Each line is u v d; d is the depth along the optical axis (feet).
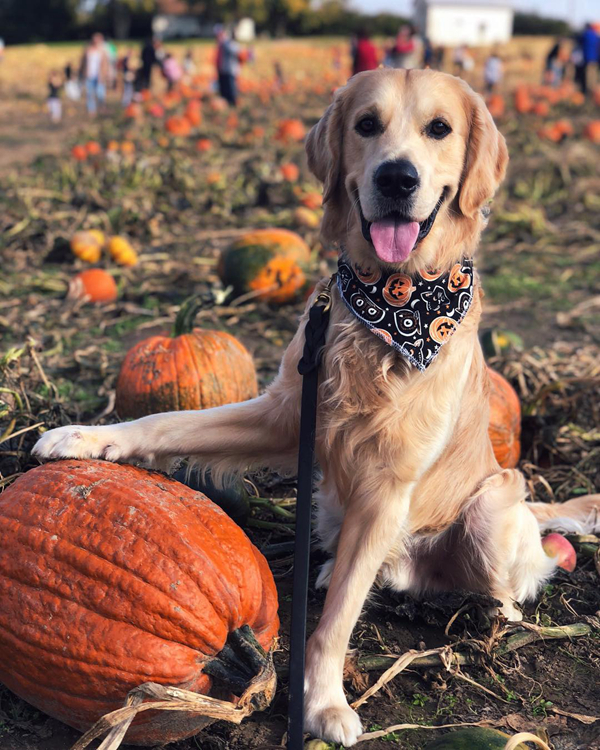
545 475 5.70
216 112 27.94
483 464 4.54
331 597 3.87
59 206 12.62
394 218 3.93
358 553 3.94
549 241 12.13
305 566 3.61
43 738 3.49
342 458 4.04
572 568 4.81
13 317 7.74
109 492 3.49
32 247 10.28
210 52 63.16
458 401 4.10
